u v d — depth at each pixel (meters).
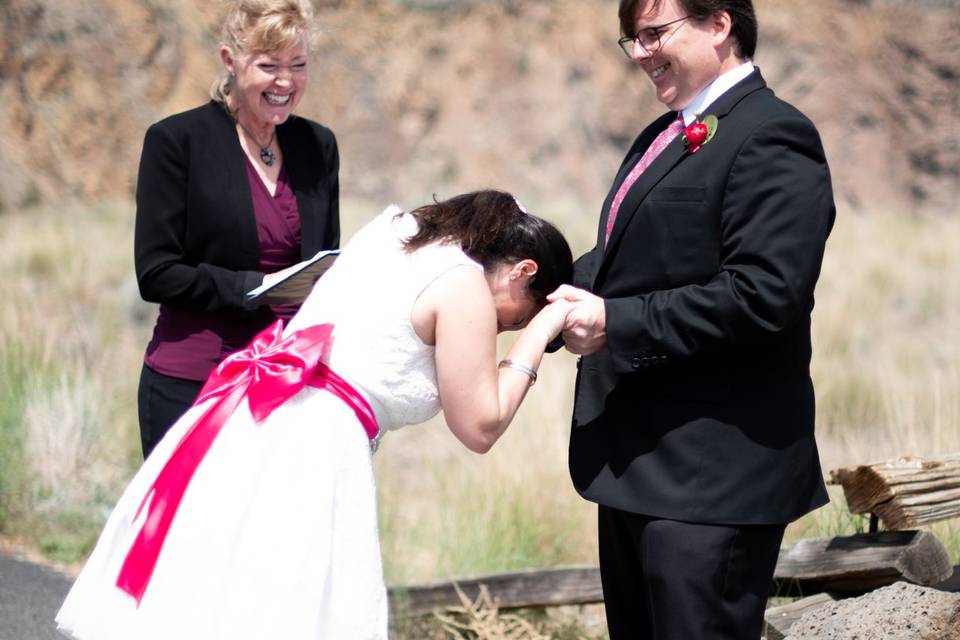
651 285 5.86
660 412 5.84
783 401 5.80
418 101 46.25
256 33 7.01
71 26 36.19
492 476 11.69
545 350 6.35
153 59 37.31
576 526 11.04
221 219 7.20
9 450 11.49
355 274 5.69
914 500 6.87
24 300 18.75
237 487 5.38
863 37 46.41
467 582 9.04
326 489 5.36
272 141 7.52
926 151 45.28
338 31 45.97
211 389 5.71
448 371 5.43
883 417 15.53
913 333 24.47
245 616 5.22
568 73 47.34
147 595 5.32
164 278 7.06
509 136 46.47
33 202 33.34
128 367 17.02
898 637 6.05
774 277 5.42
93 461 12.12
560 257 5.83
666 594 5.72
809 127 5.61
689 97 5.96
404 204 43.84
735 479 5.68
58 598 8.98
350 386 5.51
